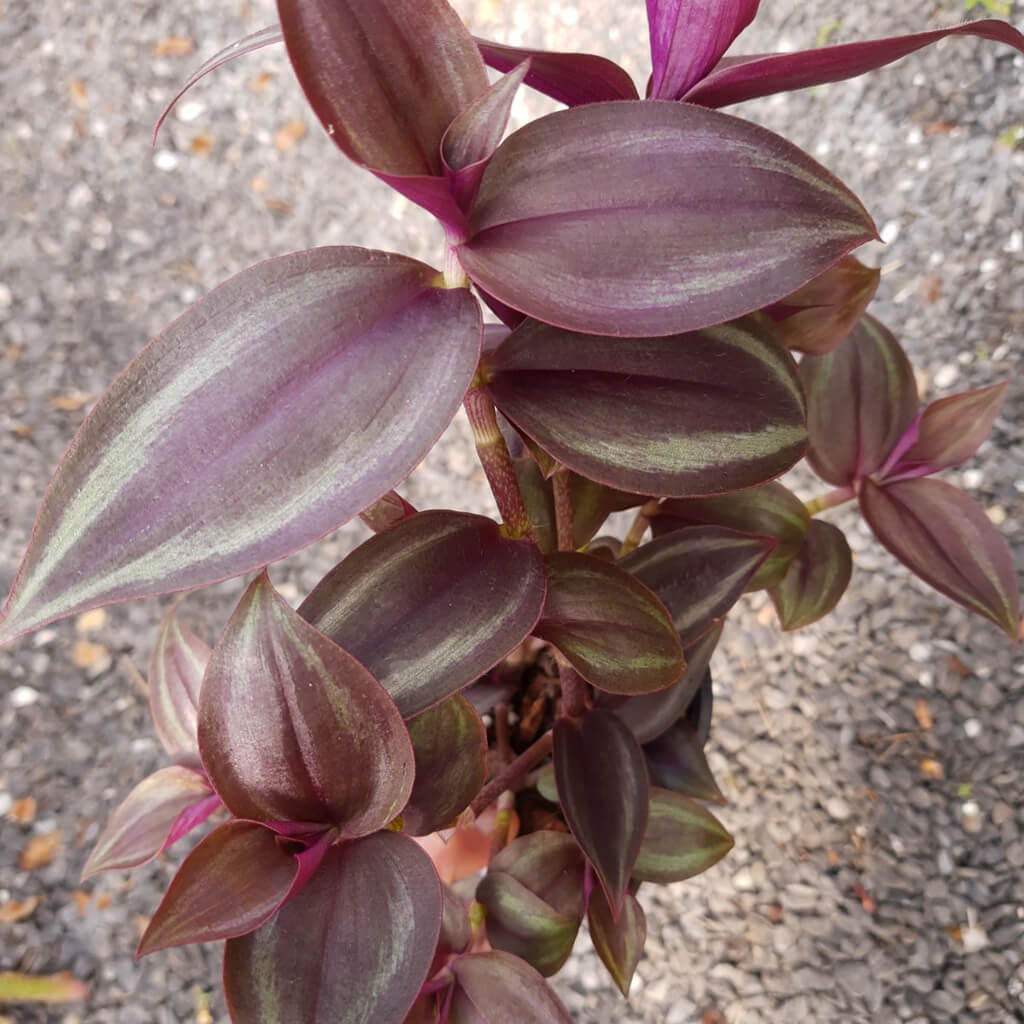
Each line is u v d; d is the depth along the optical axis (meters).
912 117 0.61
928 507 0.31
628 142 0.16
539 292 0.16
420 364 0.16
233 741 0.18
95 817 0.53
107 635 0.56
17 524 0.59
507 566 0.20
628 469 0.19
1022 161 0.59
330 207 0.66
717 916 0.47
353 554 0.19
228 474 0.15
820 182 0.16
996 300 0.57
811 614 0.33
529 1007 0.25
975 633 0.51
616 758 0.27
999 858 0.47
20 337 0.64
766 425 0.20
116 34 0.72
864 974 0.45
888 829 0.48
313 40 0.15
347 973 0.18
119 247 0.66
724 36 0.19
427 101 0.16
